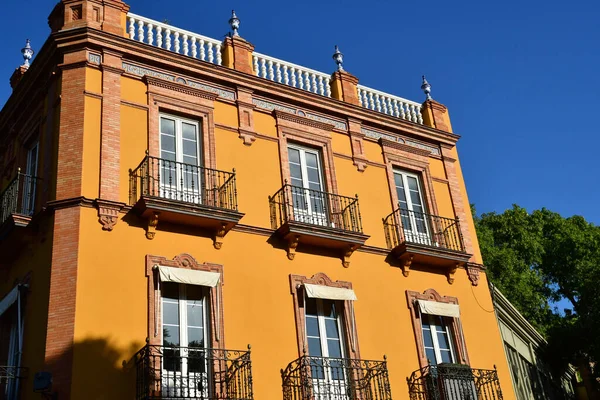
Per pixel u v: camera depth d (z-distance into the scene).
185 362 13.87
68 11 16.34
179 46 17.81
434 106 21.80
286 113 18.16
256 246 15.91
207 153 16.30
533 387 25.12
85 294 13.27
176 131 16.39
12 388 13.55
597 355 25.59
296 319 15.62
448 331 18.22
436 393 16.33
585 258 36.19
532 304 34.97
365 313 16.78
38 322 13.44
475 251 19.94
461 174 21.27
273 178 17.17
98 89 15.56
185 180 15.86
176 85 16.62
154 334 13.62
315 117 18.81
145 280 14.07
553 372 28.52
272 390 14.55
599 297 25.75
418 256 18.06
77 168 14.45
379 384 15.53
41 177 15.38
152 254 14.39
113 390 12.75
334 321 16.44
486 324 18.91
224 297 14.86
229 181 16.19
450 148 21.38
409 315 17.50
